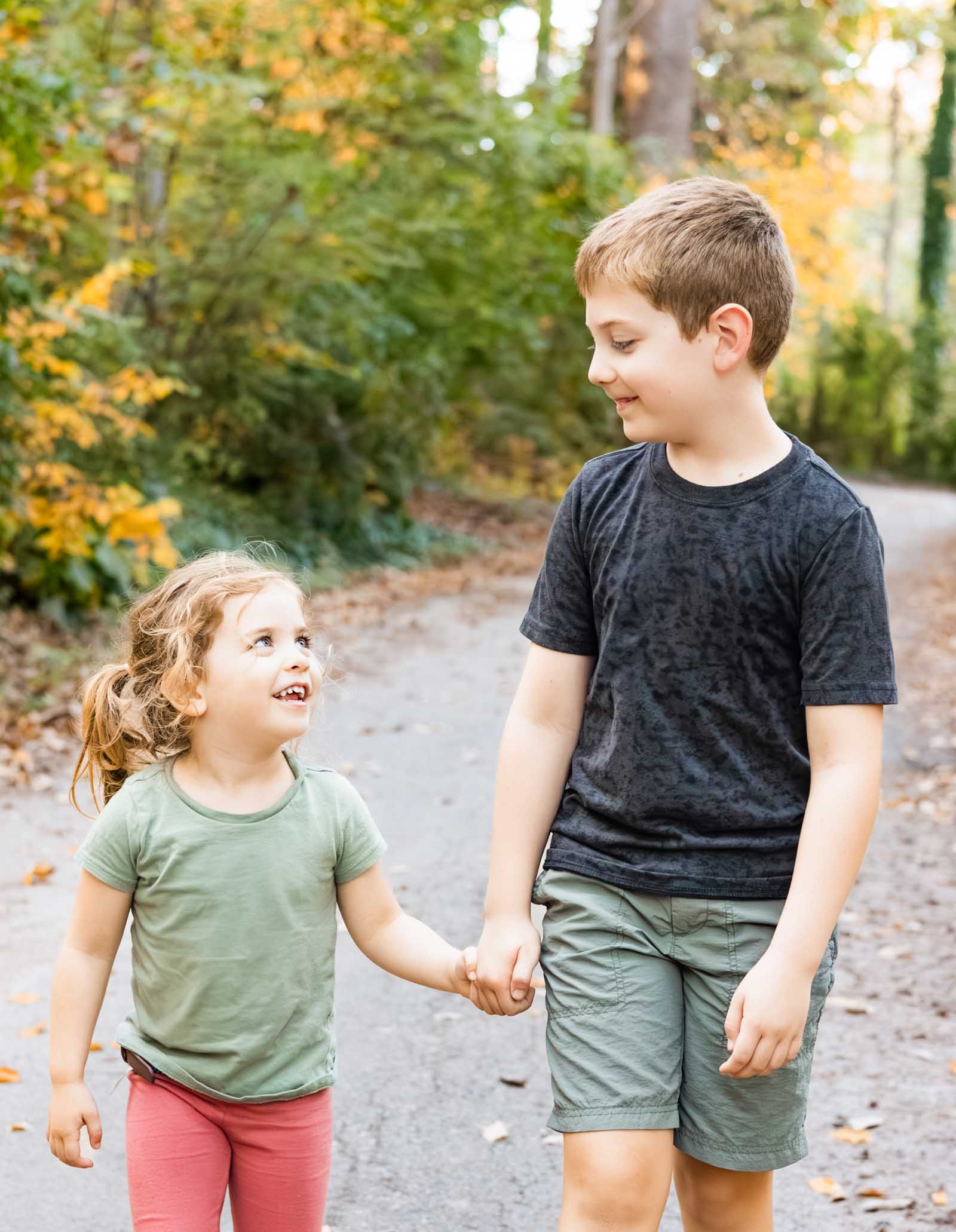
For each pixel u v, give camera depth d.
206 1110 1.98
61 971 2.00
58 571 8.63
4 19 7.10
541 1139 3.22
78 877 4.94
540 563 15.31
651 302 1.90
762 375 1.98
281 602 2.02
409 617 11.38
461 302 16.61
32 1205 2.87
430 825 5.77
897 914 4.86
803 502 1.92
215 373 12.85
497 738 7.38
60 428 8.29
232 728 1.98
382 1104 3.37
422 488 19.17
